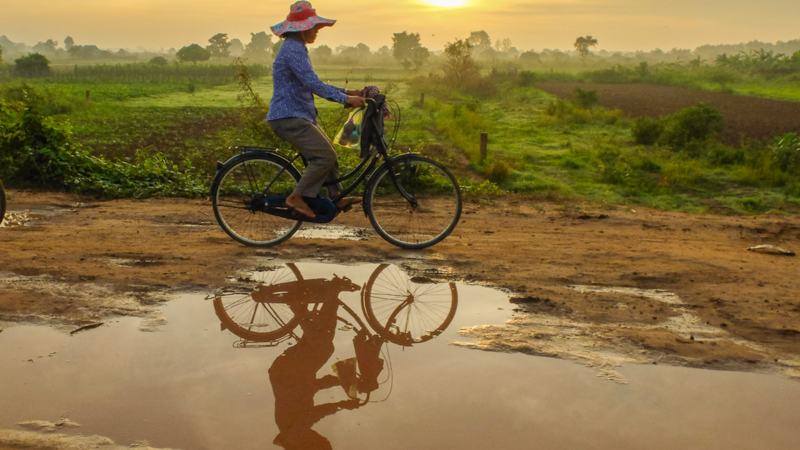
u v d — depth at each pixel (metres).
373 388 2.67
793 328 3.44
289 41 4.38
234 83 54.56
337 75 71.12
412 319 3.51
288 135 4.47
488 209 7.57
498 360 2.99
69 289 3.72
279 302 3.73
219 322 3.37
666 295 4.03
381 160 5.17
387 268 4.51
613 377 2.82
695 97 34.81
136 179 8.31
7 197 7.08
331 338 3.22
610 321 3.53
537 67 109.50
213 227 5.77
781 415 2.53
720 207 10.08
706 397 2.66
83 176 8.03
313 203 4.75
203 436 2.25
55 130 8.17
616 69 56.59
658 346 3.17
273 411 2.45
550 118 22.41
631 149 16.22
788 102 31.28
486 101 35.69
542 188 11.07
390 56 198.38
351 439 2.26
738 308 3.77
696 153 14.98
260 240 5.11
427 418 2.43
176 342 3.08
